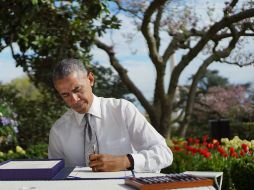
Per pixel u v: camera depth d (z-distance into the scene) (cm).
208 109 1488
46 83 857
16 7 566
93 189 158
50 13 651
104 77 1184
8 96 814
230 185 525
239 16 894
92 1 573
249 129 1124
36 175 181
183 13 1012
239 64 1030
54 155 262
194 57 998
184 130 1075
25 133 794
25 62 817
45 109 863
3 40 667
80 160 254
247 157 558
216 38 988
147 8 923
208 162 530
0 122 547
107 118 251
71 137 254
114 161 208
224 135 960
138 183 158
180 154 550
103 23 686
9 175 181
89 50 824
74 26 708
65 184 168
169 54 1038
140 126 246
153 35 1048
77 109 239
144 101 1075
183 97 1481
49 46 770
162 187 155
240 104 1463
